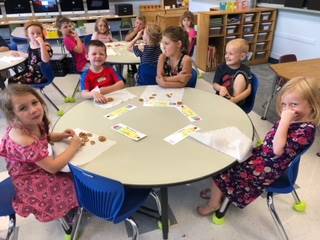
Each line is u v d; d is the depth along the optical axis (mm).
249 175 1482
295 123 1327
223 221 1741
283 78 2408
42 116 1354
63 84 4047
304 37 4258
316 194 1966
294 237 1648
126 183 1116
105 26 3975
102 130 1500
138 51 3035
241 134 1427
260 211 1824
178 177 1143
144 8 6691
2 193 1435
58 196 1423
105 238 1655
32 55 3041
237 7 4730
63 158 1254
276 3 4590
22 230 1712
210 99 1877
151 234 1674
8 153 1277
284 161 1386
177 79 2143
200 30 4574
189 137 1418
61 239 1652
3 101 1240
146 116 1649
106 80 2266
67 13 6117
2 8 5840
